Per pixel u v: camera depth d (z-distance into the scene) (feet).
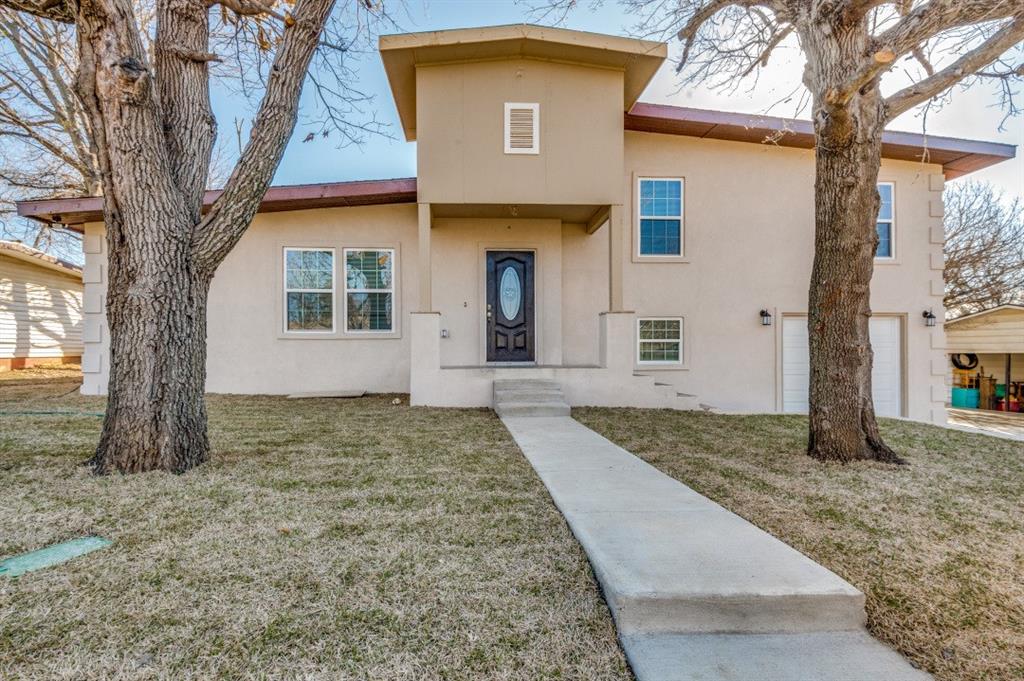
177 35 13.99
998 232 55.83
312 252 30.35
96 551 8.49
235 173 13.99
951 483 13.32
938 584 8.19
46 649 6.15
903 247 31.55
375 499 11.26
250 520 9.89
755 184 31.22
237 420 21.26
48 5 14.44
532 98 25.54
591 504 11.14
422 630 6.72
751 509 11.07
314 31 14.55
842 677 6.18
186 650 6.20
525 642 6.57
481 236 30.27
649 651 6.57
